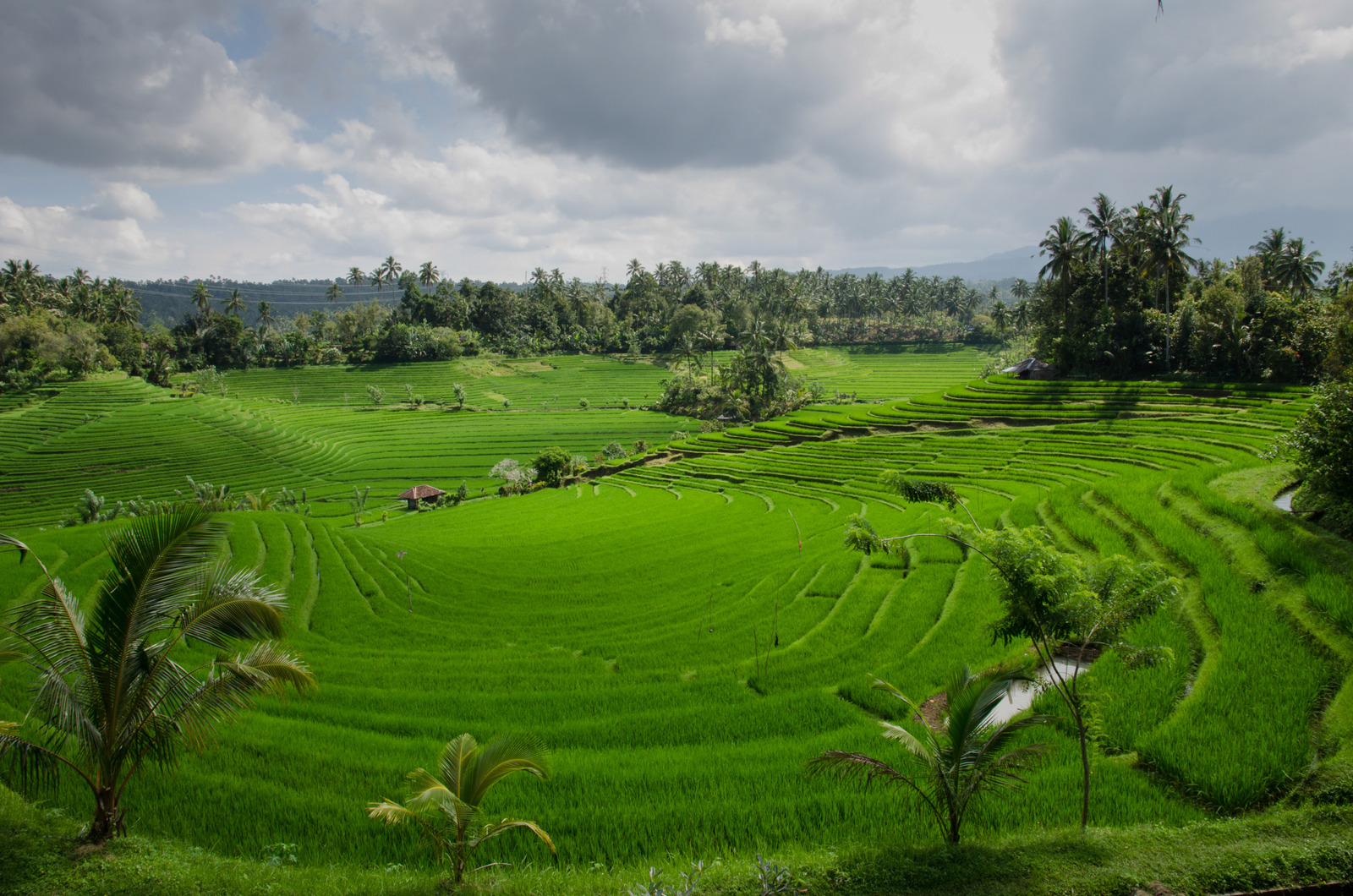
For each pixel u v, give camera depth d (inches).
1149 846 470.9
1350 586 828.0
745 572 1579.7
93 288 6594.5
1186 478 1440.7
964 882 436.1
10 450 4077.3
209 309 7421.3
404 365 6870.1
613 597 1520.7
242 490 3754.9
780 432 3828.7
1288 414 2305.6
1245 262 3494.1
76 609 496.1
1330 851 447.5
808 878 446.3
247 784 647.1
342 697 916.0
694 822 577.3
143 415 4680.1
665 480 3324.3
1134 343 3245.6
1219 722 653.9
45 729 672.4
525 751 457.1
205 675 612.7
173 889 446.9
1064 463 2245.3
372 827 583.8
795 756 698.8
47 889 439.5
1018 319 7175.2
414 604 1503.4
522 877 472.1
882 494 2327.8
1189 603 917.8
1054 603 518.0
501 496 3624.5
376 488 3858.3
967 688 492.1
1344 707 646.5
